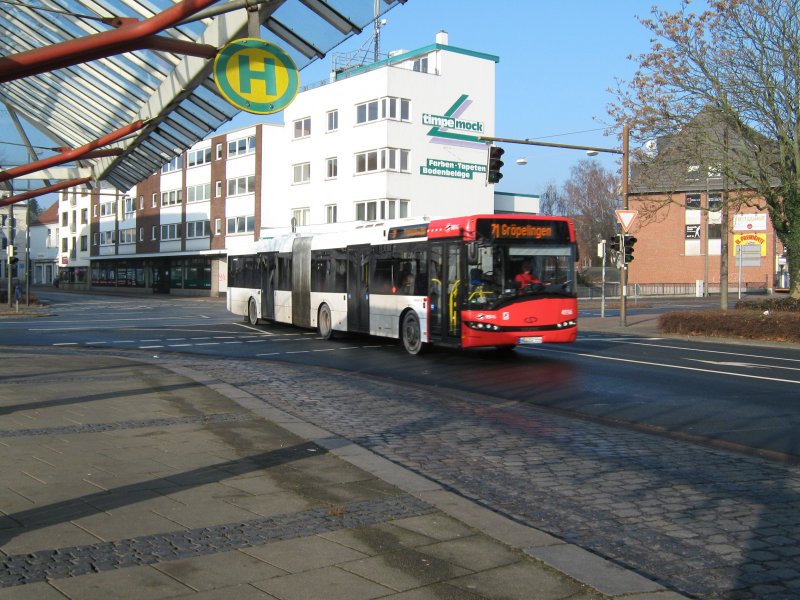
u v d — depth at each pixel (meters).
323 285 21.77
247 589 4.04
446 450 7.80
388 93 44.88
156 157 15.66
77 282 89.69
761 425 9.38
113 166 16.48
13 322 30.30
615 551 4.95
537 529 5.29
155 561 4.44
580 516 5.70
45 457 6.95
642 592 4.08
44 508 5.45
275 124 56.69
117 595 3.93
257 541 4.81
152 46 6.98
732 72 23.84
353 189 47.25
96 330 25.50
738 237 59.16
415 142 46.25
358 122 46.88
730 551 4.96
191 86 10.43
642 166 26.52
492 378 13.62
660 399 11.33
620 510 5.84
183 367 14.17
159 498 5.73
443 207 47.59
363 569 4.36
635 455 7.69
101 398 10.35
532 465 7.22
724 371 14.62
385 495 5.91
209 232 62.03
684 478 6.81
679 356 17.47
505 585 4.16
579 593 4.07
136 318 32.81
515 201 57.66
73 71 12.00
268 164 56.50
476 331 15.37
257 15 7.25
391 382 13.03
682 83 24.53
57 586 4.04
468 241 15.48
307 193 50.62
